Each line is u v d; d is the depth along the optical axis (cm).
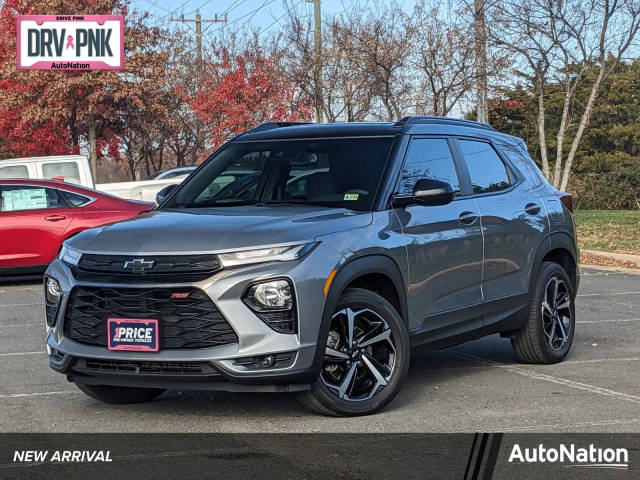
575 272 831
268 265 543
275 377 539
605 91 5197
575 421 573
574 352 831
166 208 679
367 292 589
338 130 691
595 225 2269
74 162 1944
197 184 695
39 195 1435
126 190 2220
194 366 539
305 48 2592
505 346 866
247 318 536
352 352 580
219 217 597
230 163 701
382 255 600
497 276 717
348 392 582
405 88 2247
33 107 3516
